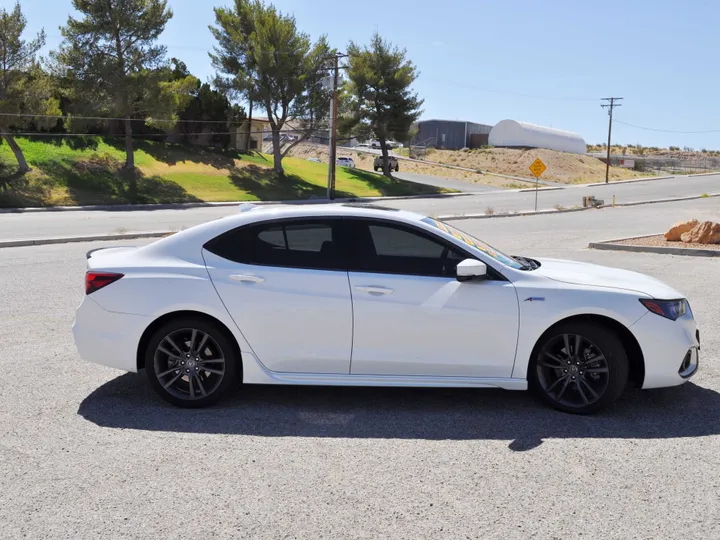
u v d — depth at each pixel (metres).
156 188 42.84
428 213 32.41
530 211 33.50
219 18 50.97
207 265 5.02
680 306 4.93
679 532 3.22
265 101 50.88
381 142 60.91
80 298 9.31
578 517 3.37
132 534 3.21
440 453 4.18
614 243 15.82
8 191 36.84
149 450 4.23
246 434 4.50
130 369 5.02
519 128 90.44
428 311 4.85
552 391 4.97
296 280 4.93
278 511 3.44
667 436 4.46
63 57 43.31
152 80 43.75
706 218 28.44
